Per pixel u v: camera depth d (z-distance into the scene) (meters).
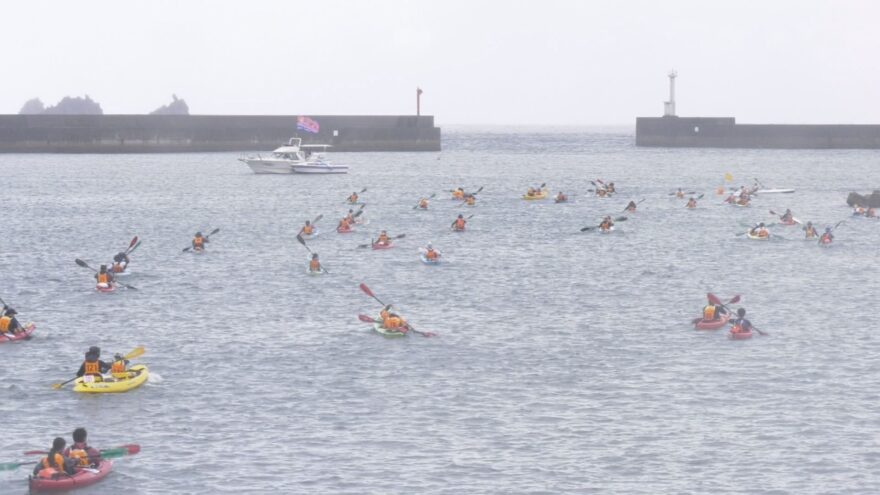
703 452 81.88
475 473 78.19
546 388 98.06
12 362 106.56
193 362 107.00
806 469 78.62
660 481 76.69
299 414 90.88
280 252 181.75
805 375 101.75
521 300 139.50
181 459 80.88
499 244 192.75
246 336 118.25
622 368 104.62
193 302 137.38
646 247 189.00
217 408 92.38
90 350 98.12
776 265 168.62
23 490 76.19
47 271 162.25
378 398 95.06
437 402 94.00
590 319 127.62
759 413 90.56
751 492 74.88
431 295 142.75
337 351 111.38
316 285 150.00
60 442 76.50
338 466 79.56
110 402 93.75
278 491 75.25
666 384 98.94
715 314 122.44
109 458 78.94
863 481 76.56
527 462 80.19
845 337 117.75
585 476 77.56
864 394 95.56
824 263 170.62
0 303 136.12
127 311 131.62
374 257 175.88
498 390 97.50
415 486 76.00
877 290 146.88
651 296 142.50
